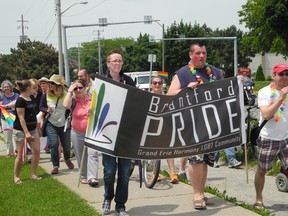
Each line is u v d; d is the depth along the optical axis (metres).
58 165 8.76
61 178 8.27
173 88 5.80
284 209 6.36
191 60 5.92
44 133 8.84
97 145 5.49
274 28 39.16
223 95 5.75
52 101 8.71
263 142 5.90
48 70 52.69
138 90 5.47
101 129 5.49
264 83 60.88
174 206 6.14
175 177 7.59
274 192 7.36
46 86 9.75
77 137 7.64
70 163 9.19
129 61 80.88
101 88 5.49
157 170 7.06
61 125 8.83
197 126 5.69
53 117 8.73
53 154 8.71
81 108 7.63
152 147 5.55
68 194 6.88
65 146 9.03
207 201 6.19
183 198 6.59
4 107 11.23
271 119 5.84
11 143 11.38
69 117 8.48
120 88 5.46
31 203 6.45
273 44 51.56
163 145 5.59
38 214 5.86
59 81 8.70
